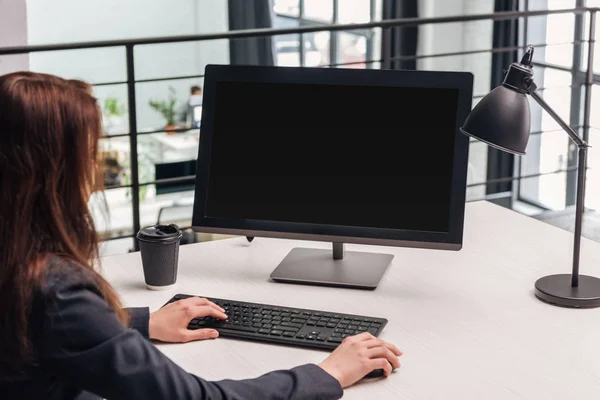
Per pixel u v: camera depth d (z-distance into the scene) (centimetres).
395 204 182
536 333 158
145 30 482
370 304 172
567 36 461
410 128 180
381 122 182
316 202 186
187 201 495
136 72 482
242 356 151
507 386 139
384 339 156
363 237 183
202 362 149
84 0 465
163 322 157
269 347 155
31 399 116
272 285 183
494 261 195
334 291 179
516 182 492
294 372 136
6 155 112
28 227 114
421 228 180
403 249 203
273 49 482
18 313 111
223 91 189
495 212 230
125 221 478
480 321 164
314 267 189
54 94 115
